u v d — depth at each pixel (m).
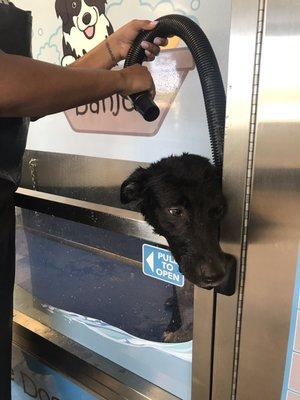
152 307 0.98
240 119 0.60
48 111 0.64
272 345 0.68
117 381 1.02
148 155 0.98
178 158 0.75
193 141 0.89
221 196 0.66
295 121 0.55
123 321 1.05
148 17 0.91
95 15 1.00
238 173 0.63
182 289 0.88
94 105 1.03
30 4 1.13
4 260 0.88
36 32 1.15
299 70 0.53
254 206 0.63
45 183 1.21
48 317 1.23
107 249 1.05
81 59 0.88
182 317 0.90
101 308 1.09
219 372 0.78
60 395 1.19
